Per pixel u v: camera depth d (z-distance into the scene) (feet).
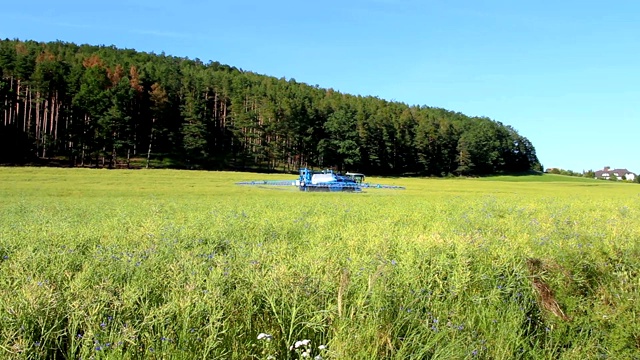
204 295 17.85
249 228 41.98
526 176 469.98
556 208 72.02
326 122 415.85
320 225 45.60
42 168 204.33
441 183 262.26
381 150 421.59
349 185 163.32
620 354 19.13
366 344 16.53
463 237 32.09
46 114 306.14
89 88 307.78
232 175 239.71
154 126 338.13
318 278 20.95
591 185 277.44
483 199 102.06
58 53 450.71
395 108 519.19
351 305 18.48
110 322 15.81
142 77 373.61
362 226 44.16
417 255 26.55
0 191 116.57
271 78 614.34
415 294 20.83
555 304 21.97
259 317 18.43
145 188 144.66
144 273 21.04
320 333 17.71
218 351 15.29
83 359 14.16
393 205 80.94
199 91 425.28
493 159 485.15
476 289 23.29
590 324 21.01
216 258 25.29
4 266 22.18
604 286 24.54
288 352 15.93
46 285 17.67
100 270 21.97
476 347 17.76
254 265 23.02
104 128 293.02
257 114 419.95
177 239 33.32
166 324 16.22
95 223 49.42
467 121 553.64
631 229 40.93
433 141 452.35
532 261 25.76
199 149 343.05
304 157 401.90
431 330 18.33
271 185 184.34
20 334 14.60
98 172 202.49
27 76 319.47
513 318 20.44
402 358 16.40
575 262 26.84
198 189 147.95
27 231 38.04
